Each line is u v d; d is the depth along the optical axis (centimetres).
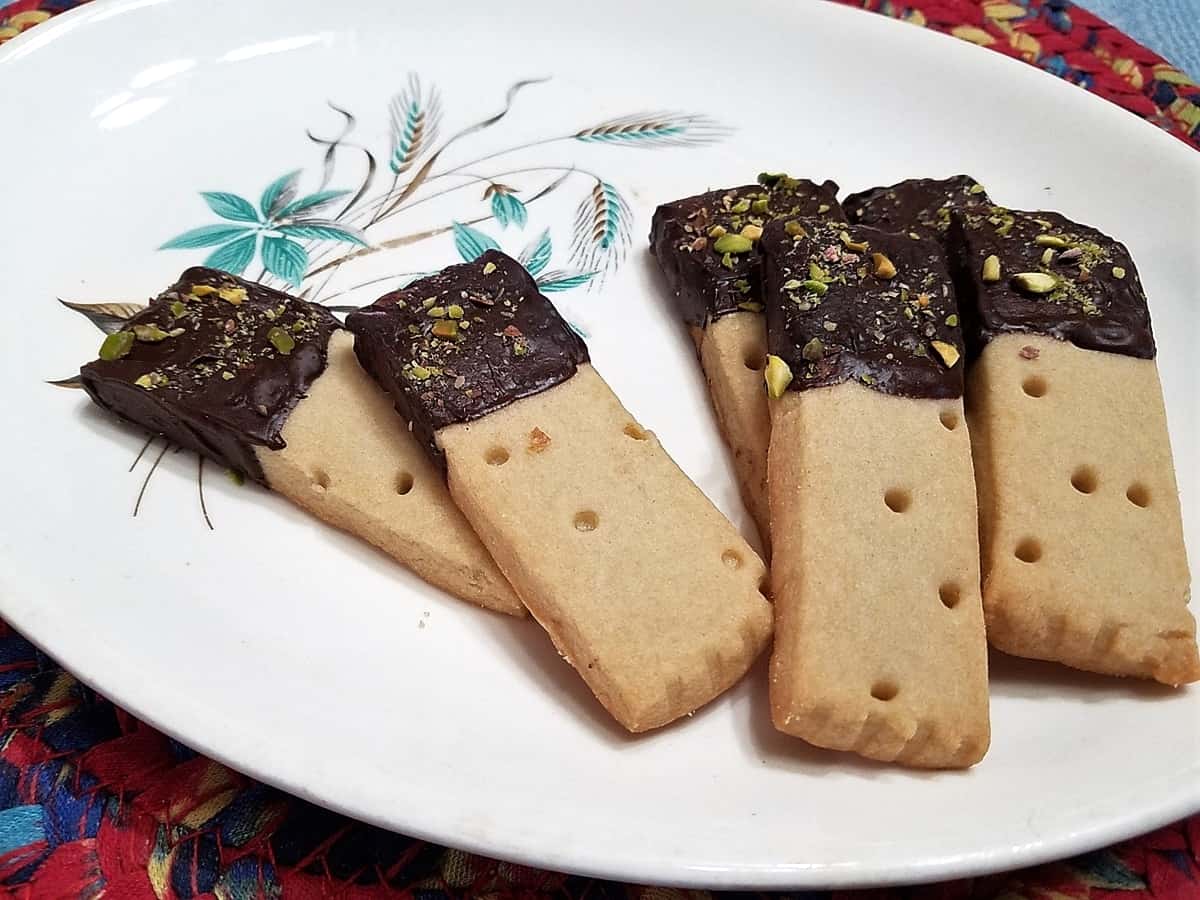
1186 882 13
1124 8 26
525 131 22
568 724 13
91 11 21
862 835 12
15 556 14
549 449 15
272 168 20
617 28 23
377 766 12
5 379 16
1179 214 20
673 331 19
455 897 12
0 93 19
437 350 15
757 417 16
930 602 13
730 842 12
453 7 23
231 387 15
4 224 18
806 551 13
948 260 17
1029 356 16
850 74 22
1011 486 15
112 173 20
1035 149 21
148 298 18
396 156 21
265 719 13
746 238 18
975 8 24
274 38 22
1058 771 13
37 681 14
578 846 11
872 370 15
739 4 23
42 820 13
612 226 20
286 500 16
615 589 14
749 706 14
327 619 14
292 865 12
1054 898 13
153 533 15
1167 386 18
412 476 15
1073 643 14
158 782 13
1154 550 14
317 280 19
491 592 14
